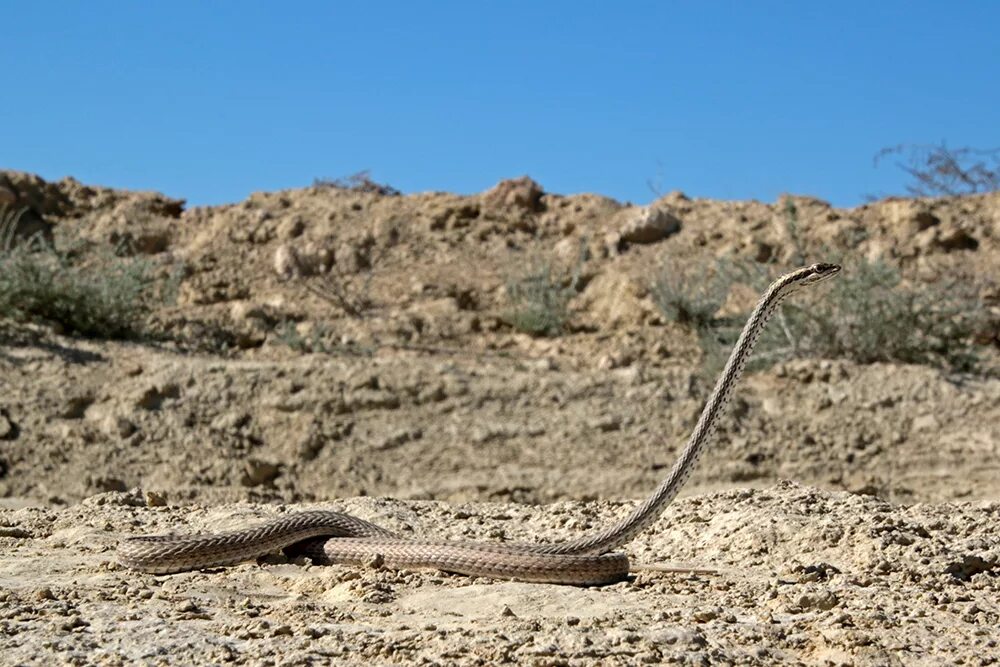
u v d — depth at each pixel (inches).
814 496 388.2
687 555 339.3
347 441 717.3
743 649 240.2
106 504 433.4
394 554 310.8
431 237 1048.2
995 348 881.5
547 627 252.4
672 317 890.7
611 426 729.0
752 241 1004.6
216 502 626.5
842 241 1008.2
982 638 253.4
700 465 700.0
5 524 386.6
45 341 790.5
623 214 1074.1
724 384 301.3
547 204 1105.4
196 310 909.8
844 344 821.9
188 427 717.3
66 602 267.3
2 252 860.0
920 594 284.7
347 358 806.5
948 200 1096.2
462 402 748.6
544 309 914.1
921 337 826.2
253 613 262.7
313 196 1118.4
